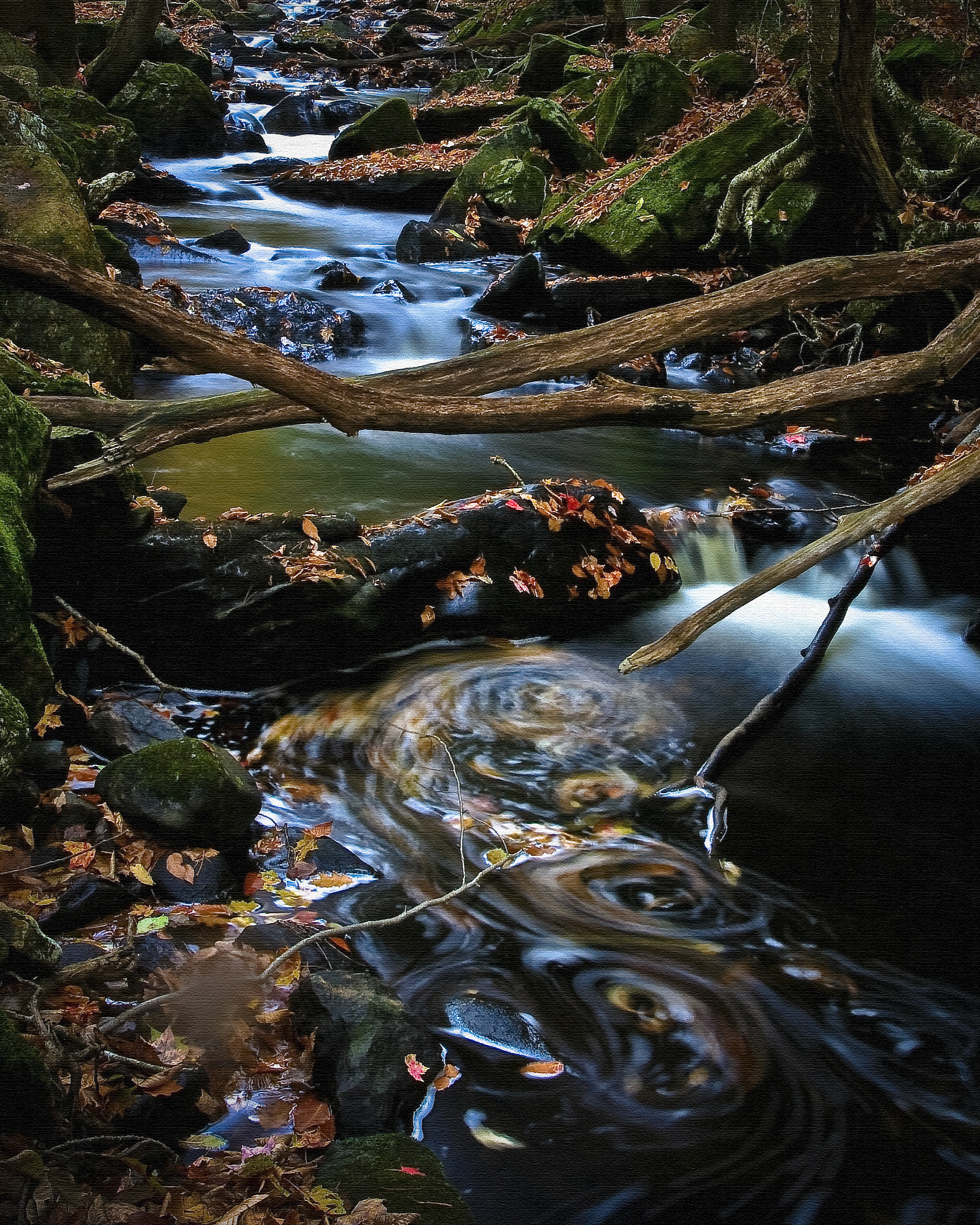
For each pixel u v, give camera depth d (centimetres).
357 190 946
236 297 595
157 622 315
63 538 297
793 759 310
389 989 223
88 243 443
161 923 233
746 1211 197
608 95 946
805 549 251
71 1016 206
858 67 574
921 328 579
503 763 299
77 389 372
